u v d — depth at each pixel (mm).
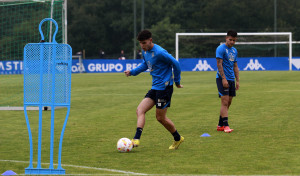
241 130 17672
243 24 120562
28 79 11016
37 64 11008
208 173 11109
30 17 68688
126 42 125312
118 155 13578
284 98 28797
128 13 124062
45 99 11008
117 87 41688
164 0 124125
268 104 25797
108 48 123875
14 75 63562
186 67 77688
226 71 17781
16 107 26203
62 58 10961
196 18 122250
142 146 14984
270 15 118688
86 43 121562
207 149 14195
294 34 114062
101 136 17031
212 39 84688
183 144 15164
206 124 19453
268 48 89562
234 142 15266
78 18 121062
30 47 11008
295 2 121375
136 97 32000
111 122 20594
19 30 68375
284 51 96250
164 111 14008
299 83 42344
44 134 17781
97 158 13188
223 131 17641
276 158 12695
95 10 124062
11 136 17438
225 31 119312
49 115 23484
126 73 14344
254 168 11586
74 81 51625
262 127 18219
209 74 64438
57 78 10953
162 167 11867
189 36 83875
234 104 26250
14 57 67875
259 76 55594
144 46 13742
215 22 120938
